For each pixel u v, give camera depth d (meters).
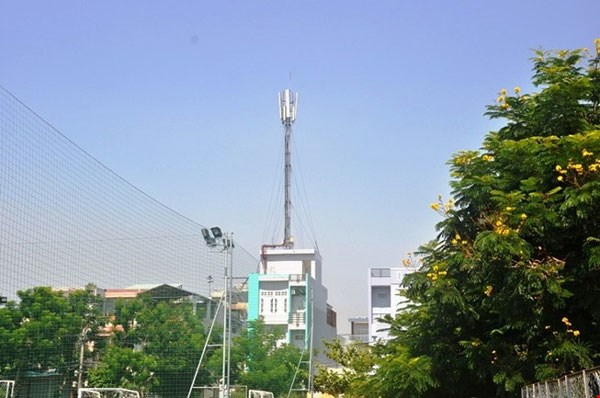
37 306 17.72
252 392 26.86
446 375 17.23
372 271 63.72
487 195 16.05
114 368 20.20
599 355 14.43
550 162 14.80
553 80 16.14
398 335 20.62
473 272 15.70
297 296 57.06
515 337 15.91
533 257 15.08
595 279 14.70
